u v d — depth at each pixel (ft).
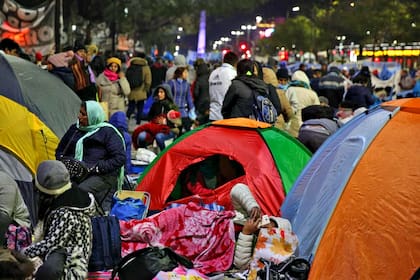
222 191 40.14
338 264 28.22
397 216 28.19
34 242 27.53
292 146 42.16
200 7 341.21
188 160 40.70
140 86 91.81
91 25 219.20
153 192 40.50
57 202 26.45
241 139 41.16
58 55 55.52
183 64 87.45
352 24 260.62
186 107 74.33
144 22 342.44
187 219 33.55
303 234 31.63
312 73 121.80
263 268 29.60
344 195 29.43
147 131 60.59
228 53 55.93
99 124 37.68
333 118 48.67
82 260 26.16
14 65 45.03
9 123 41.34
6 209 30.30
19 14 104.12
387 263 27.73
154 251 28.14
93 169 36.81
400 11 247.50
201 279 27.96
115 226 28.66
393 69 115.44
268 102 47.70
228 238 33.42
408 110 31.60
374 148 30.32
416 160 29.35
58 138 43.16
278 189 39.50
